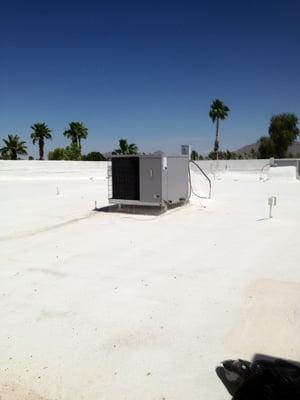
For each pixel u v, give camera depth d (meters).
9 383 3.36
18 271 6.39
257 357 3.70
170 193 12.40
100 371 3.52
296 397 2.71
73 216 11.87
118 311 4.77
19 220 11.26
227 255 7.27
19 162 34.88
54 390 3.26
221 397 3.14
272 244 8.08
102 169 38.62
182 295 5.26
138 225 10.30
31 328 4.35
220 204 14.05
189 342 4.00
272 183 27.09
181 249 7.75
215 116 56.88
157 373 3.48
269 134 61.28
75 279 5.96
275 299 5.07
